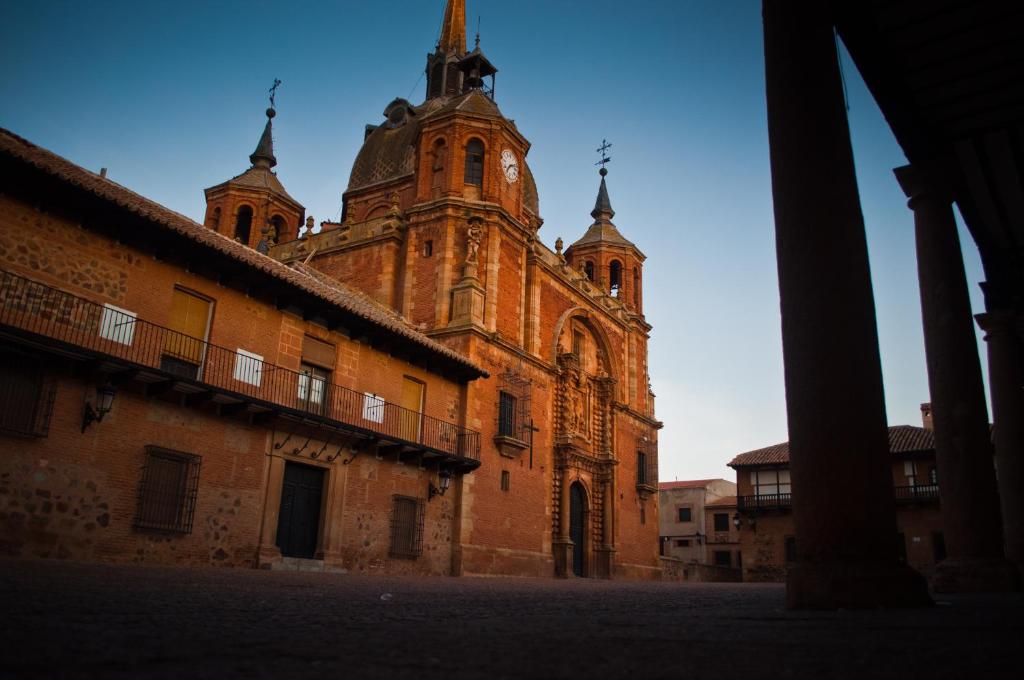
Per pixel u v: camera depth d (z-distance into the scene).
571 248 53.16
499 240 36.69
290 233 48.78
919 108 13.08
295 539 23.38
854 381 6.70
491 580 24.09
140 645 3.13
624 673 2.73
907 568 6.55
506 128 38.69
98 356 17.52
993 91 12.55
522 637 3.85
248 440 22.02
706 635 4.03
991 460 12.53
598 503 42.41
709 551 73.94
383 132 50.78
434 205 36.47
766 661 3.05
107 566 15.12
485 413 33.19
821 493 6.55
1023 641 3.78
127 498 18.66
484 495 32.06
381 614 5.44
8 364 16.80
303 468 24.03
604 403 44.34
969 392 12.60
